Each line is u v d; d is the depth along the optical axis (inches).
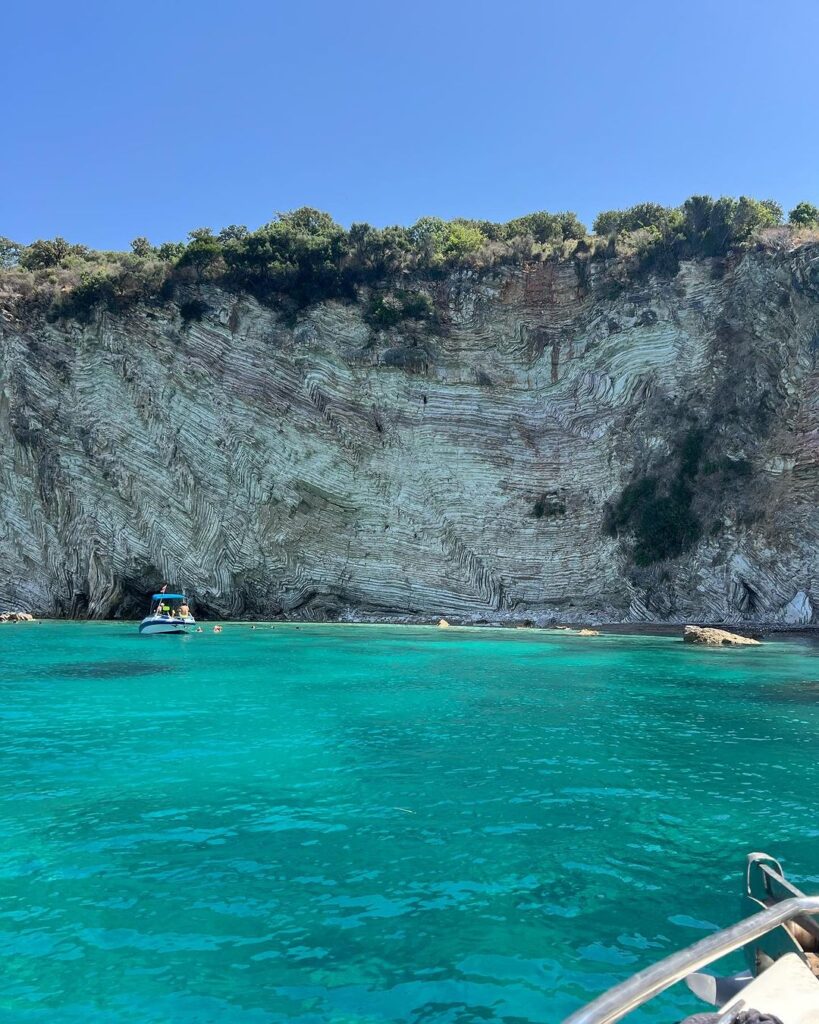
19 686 685.3
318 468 1802.4
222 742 457.7
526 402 1755.7
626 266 1722.4
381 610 1797.5
